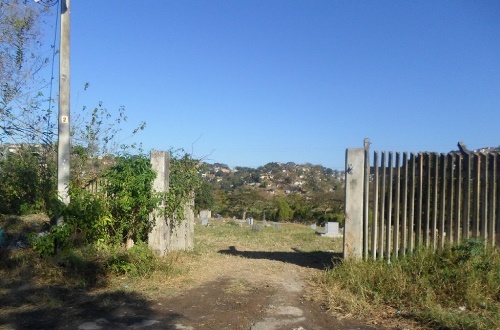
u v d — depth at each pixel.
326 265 9.08
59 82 8.95
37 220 10.66
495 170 7.77
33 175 11.91
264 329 5.37
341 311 6.00
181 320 5.68
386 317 5.75
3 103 11.82
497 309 5.75
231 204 43.72
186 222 10.46
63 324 5.50
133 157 9.08
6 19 11.62
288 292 7.00
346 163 8.41
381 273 7.01
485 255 7.09
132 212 8.88
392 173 8.27
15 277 7.38
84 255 7.95
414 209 8.17
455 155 7.99
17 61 11.92
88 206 8.34
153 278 7.59
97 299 6.51
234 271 8.52
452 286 6.39
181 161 10.33
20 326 5.41
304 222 37.44
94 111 12.48
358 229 8.27
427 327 5.35
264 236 15.60
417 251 7.61
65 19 8.97
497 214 7.76
